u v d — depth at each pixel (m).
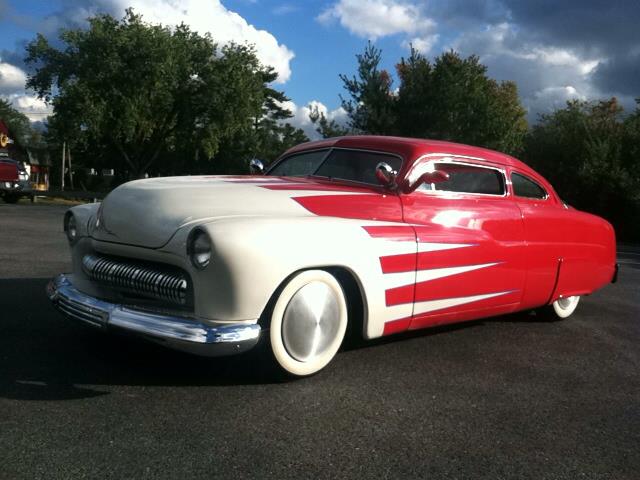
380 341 4.68
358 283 3.76
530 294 5.07
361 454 2.73
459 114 26.78
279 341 3.44
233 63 36.97
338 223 3.71
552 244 5.15
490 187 4.82
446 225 4.36
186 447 2.67
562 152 29.58
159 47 34.62
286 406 3.21
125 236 3.58
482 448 2.89
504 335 5.19
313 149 4.93
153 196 3.65
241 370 3.71
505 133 29.09
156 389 3.33
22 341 4.02
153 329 3.23
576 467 2.76
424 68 27.06
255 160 5.41
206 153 38.84
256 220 3.37
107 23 34.44
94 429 2.79
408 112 26.47
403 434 2.98
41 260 7.45
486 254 4.56
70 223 4.08
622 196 26.25
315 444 2.79
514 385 3.85
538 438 3.05
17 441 2.62
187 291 3.32
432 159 4.45
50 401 3.08
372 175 4.39
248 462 2.57
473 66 27.59
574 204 28.47
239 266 3.19
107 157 58.66
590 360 4.57
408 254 4.02
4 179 23.31
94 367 3.61
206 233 3.20
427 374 3.94
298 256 3.38
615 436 3.14
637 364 4.53
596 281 5.79
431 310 4.27
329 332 3.66
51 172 71.81
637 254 16.34
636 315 6.43
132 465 2.48
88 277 3.87
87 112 33.12
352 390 3.53
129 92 34.25
